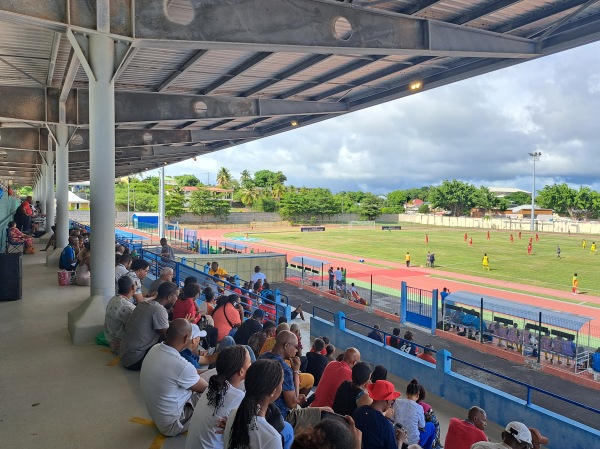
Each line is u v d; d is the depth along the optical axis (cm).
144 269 798
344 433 183
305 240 6931
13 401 487
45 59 1029
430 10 832
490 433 865
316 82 1266
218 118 1372
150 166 3556
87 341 681
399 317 2073
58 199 1458
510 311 1662
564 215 13412
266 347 594
